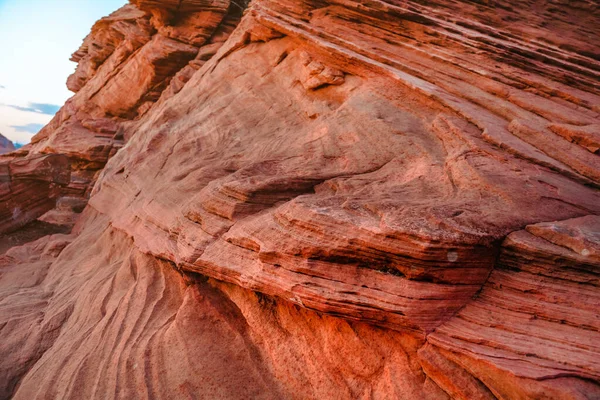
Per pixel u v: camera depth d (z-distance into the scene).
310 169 12.27
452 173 10.20
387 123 12.95
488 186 9.32
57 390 10.11
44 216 27.00
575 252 7.32
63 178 25.98
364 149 12.52
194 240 11.27
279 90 18.00
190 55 33.53
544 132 11.88
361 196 9.78
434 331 7.33
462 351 6.81
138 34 36.06
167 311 11.47
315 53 17.44
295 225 8.81
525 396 6.10
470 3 21.09
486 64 15.67
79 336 11.84
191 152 17.06
